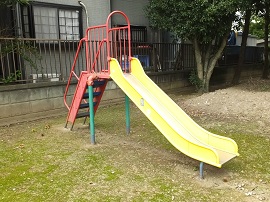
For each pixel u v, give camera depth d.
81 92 5.29
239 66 11.65
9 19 7.37
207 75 9.73
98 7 9.27
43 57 7.93
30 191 3.26
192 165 3.95
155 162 4.07
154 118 3.84
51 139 5.21
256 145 4.68
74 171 3.79
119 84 4.42
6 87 6.06
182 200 3.03
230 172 3.71
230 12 7.42
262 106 6.93
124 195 3.14
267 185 3.37
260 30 20.17
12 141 5.11
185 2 7.88
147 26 11.01
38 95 6.65
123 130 5.71
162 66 10.09
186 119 4.30
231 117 6.46
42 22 8.05
